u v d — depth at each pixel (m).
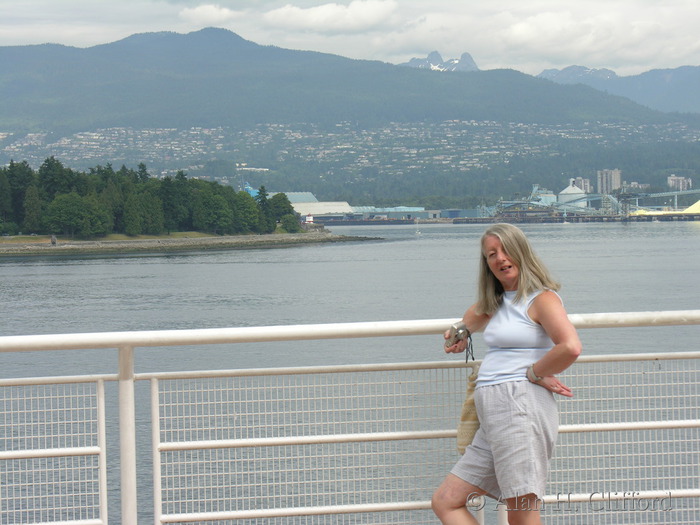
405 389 5.57
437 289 83.38
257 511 5.48
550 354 4.87
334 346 34.38
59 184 190.75
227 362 31.66
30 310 68.50
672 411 5.75
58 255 171.12
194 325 58.38
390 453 5.60
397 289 84.06
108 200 188.38
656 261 120.62
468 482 5.11
